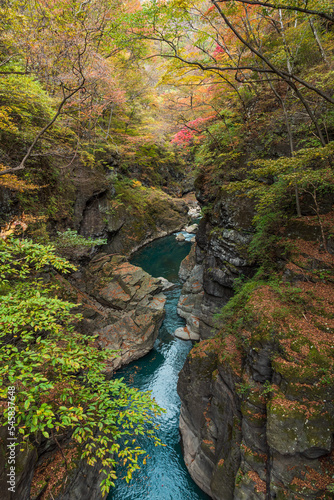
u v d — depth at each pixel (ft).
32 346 29.99
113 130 105.09
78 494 26.02
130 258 100.78
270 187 35.06
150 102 115.24
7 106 38.50
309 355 22.04
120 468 34.73
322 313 24.77
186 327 62.08
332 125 33.58
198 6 30.45
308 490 19.57
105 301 61.82
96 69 38.22
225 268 46.52
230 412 28.55
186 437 35.96
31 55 29.09
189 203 169.07
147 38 27.71
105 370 47.26
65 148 58.13
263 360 24.64
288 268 30.48
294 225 33.42
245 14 38.06
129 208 109.60
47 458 26.30
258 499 22.77
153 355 55.16
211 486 28.81
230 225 45.42
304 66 42.01
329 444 19.74
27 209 48.85
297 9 19.99
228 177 50.16
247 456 24.21
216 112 54.03
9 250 17.04
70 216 68.69
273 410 21.33
